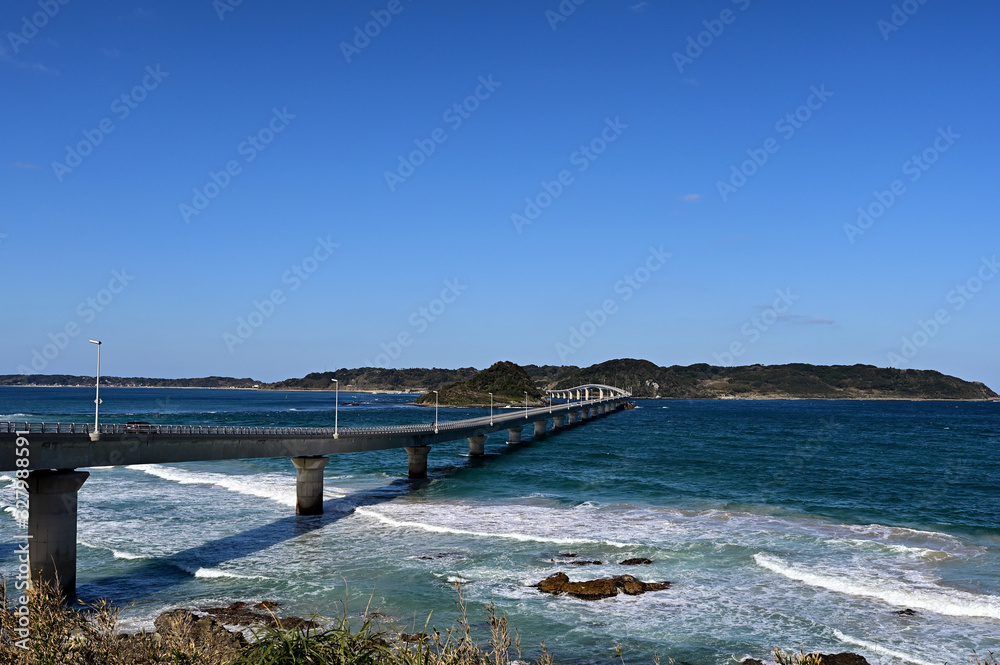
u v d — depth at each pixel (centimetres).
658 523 5312
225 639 992
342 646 787
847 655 2750
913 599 3428
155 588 3722
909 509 6091
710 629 3119
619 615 3297
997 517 5766
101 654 894
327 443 6100
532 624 3191
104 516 5619
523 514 5706
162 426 4738
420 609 3381
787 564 4034
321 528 5166
